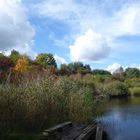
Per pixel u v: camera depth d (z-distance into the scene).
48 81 14.77
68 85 16.67
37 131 11.16
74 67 68.31
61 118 14.38
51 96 13.86
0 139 9.15
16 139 9.30
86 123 16.02
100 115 22.52
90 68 73.50
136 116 22.27
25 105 12.02
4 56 36.16
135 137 15.04
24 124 11.34
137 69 88.31
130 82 63.34
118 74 68.12
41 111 12.52
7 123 10.91
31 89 13.32
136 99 39.97
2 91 11.95
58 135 11.50
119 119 20.81
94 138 14.16
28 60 40.22
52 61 55.97
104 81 50.22
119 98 42.78
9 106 11.49
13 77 17.88
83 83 23.47
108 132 16.22
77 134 12.37
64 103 15.20
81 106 16.03
